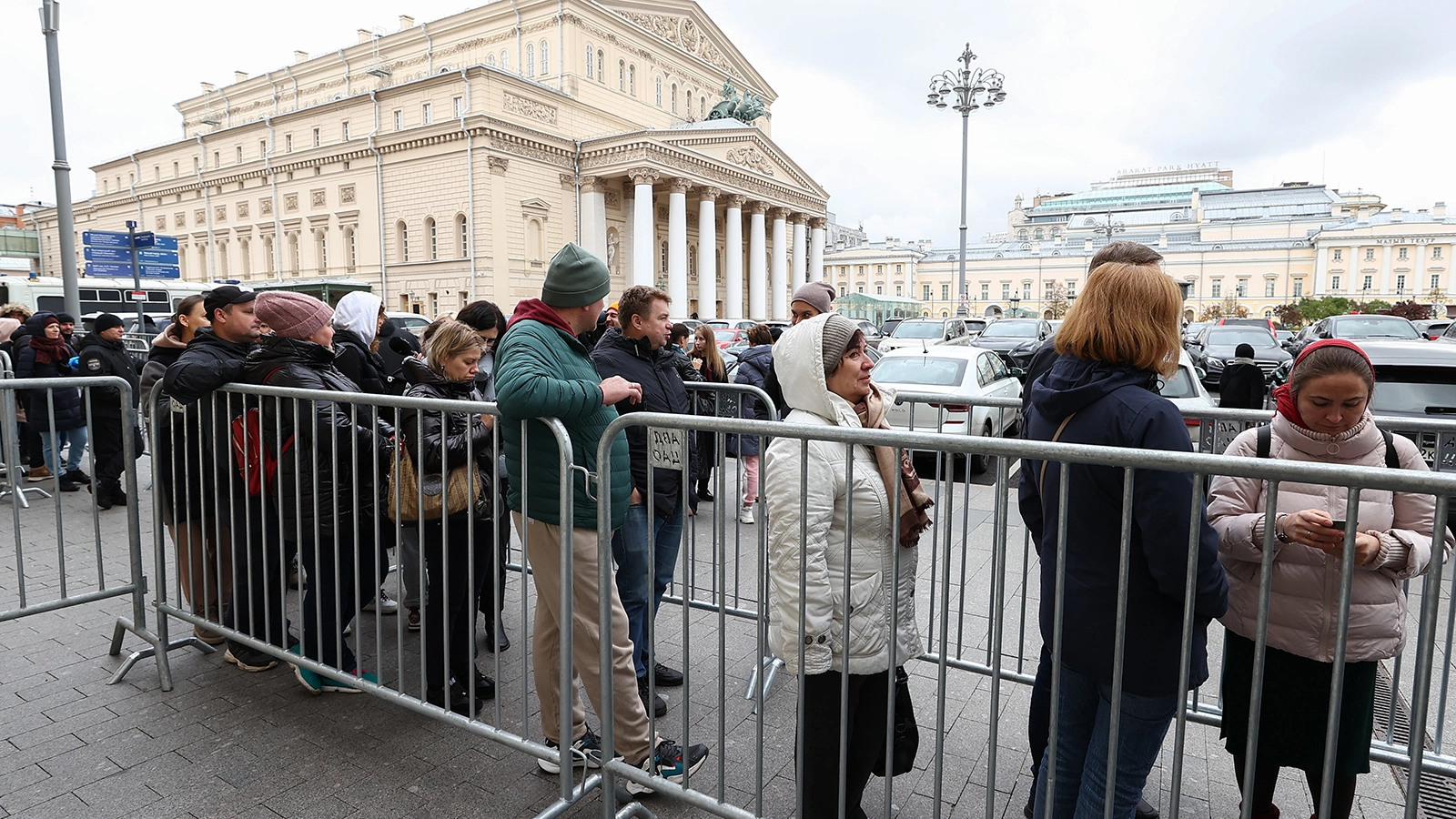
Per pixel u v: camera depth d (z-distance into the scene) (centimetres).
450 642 346
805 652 216
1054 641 186
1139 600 191
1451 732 323
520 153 4119
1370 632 209
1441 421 318
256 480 348
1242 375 806
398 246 4334
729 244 5019
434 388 339
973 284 9575
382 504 338
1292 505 218
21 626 428
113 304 2950
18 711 335
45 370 740
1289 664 221
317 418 326
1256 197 11262
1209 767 300
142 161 6206
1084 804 212
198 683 363
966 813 271
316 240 4691
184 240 5553
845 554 210
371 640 422
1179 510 175
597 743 291
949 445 190
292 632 411
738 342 2248
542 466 268
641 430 353
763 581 223
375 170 4325
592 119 4700
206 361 348
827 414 220
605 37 4909
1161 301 189
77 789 279
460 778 288
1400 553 200
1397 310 5047
